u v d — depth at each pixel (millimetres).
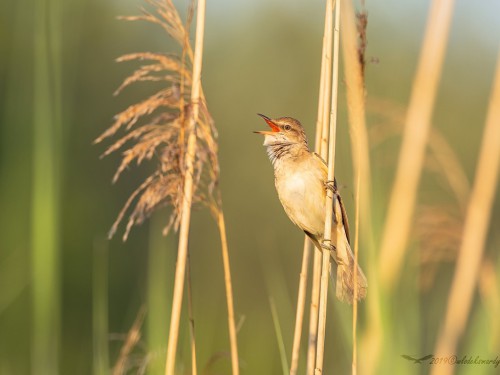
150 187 7652
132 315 18656
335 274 8734
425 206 8953
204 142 7805
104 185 25422
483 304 8344
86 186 25250
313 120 31031
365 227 8219
